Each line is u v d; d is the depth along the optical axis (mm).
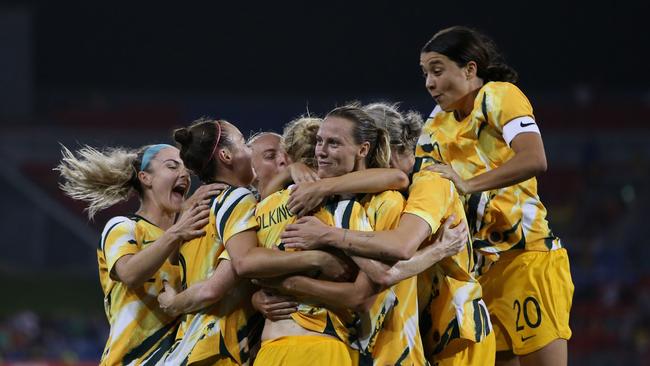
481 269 17203
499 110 16125
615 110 106688
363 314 14195
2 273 86875
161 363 16203
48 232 94125
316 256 14023
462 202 16547
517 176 15500
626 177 97125
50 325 67688
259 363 14352
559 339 17062
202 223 15695
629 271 77438
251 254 14383
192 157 16312
